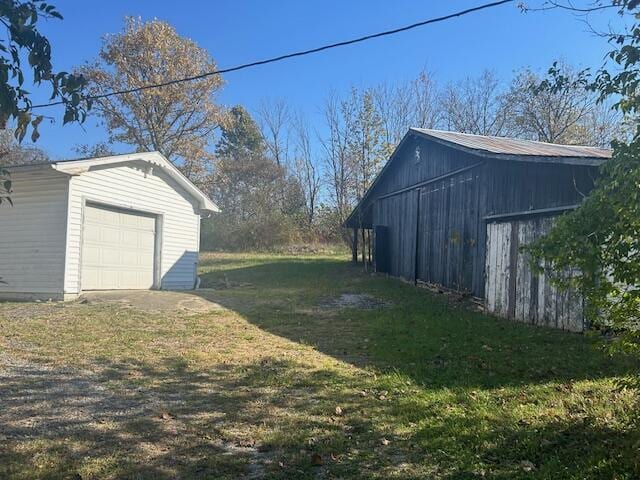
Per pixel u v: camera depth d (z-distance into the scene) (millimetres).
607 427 4012
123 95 29281
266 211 32000
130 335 7848
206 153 31875
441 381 5637
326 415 4645
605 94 3871
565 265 3658
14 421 4285
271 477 3439
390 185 18219
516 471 3410
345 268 20172
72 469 3471
